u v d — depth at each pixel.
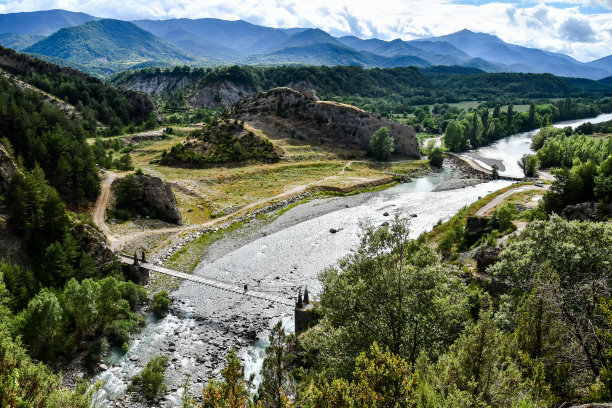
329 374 25.45
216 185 113.50
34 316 40.44
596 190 65.50
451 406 16.97
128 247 71.12
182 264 68.75
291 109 176.62
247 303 56.28
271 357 22.64
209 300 57.03
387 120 167.38
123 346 45.28
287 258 72.00
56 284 51.53
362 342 25.23
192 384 39.97
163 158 127.50
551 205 70.75
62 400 21.89
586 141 140.75
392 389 16.97
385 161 153.50
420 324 24.33
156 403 37.62
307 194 111.38
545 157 146.00
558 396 20.55
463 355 20.91
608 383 18.59
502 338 23.45
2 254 51.75
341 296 27.70
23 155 77.31
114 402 37.53
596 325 23.59
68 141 86.00
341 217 95.12
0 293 38.44
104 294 47.22
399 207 103.06
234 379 20.17
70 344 43.09
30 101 109.19
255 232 84.81
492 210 84.12
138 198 85.69
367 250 28.50
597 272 29.55
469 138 194.12
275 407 20.12
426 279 26.00
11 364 20.50
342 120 169.12
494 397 18.75
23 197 55.03
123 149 146.50
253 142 143.38
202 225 85.81
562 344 23.31
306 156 146.50
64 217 57.59
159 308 53.19
